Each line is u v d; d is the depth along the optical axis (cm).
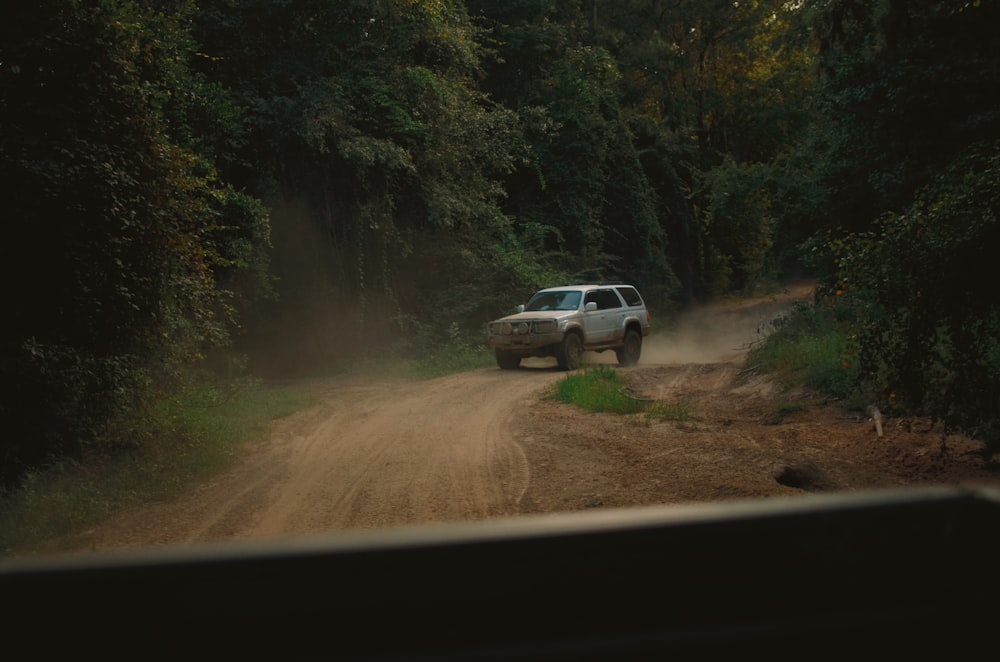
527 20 3062
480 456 879
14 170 760
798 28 1888
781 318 1755
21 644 90
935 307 725
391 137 2128
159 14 1091
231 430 996
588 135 3014
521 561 103
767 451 834
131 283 888
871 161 1548
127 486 731
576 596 105
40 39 803
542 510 657
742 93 4350
